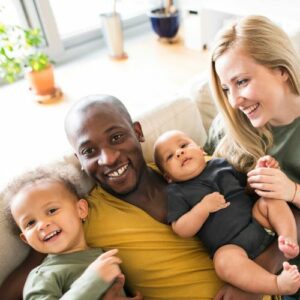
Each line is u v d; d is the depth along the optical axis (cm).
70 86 160
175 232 85
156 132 104
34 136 129
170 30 186
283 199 84
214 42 87
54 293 74
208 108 120
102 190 91
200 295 81
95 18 193
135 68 169
